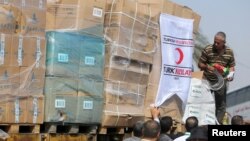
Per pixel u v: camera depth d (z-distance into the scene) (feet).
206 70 32.55
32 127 23.30
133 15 26.96
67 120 24.21
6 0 22.30
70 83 24.29
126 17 26.53
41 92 23.47
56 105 23.85
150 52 28.30
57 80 23.90
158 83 28.86
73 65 24.45
